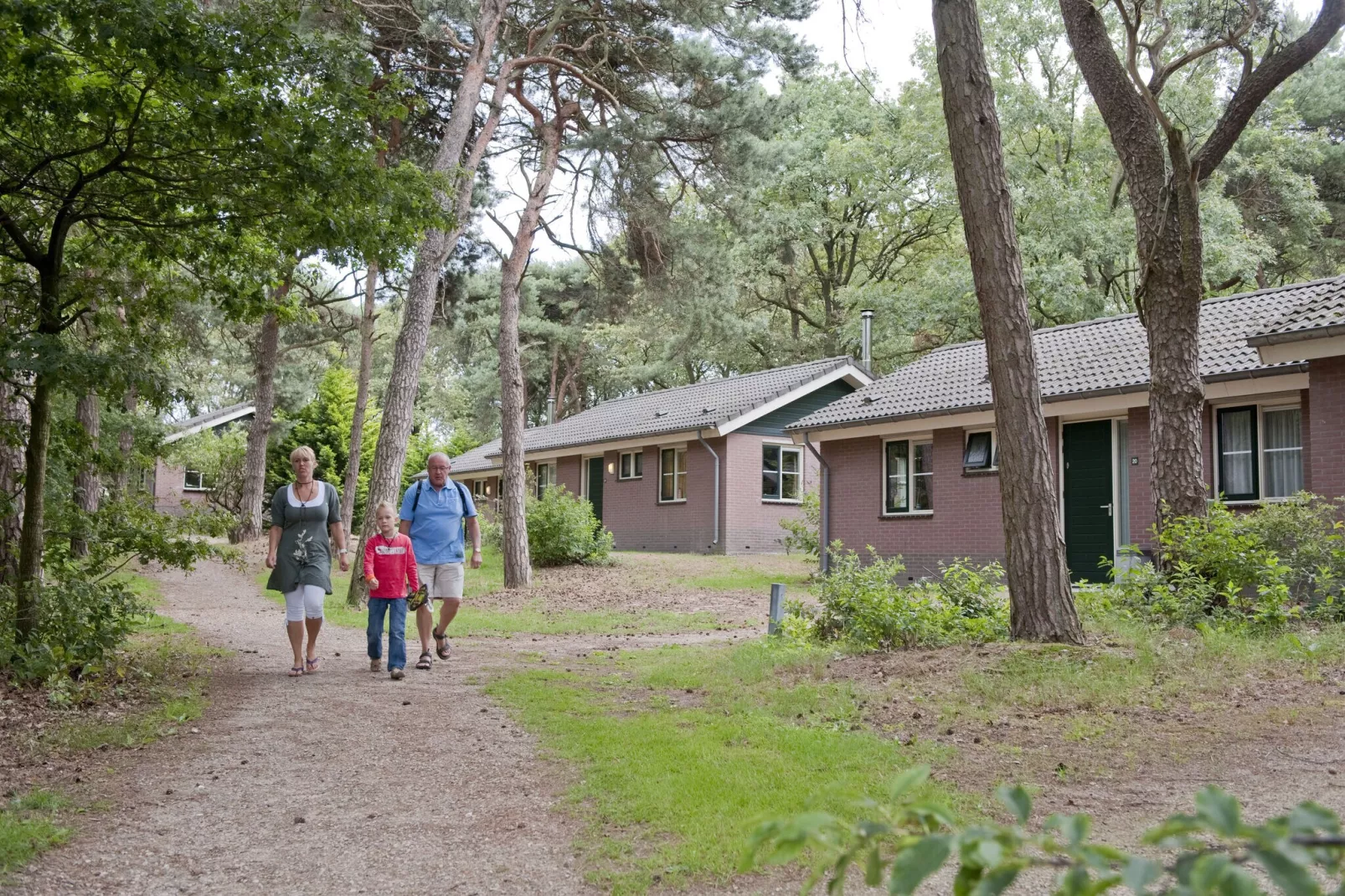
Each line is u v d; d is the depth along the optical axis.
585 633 13.32
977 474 18.06
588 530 23.28
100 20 6.05
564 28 18.64
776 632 10.60
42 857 4.24
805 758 5.56
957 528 18.34
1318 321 11.78
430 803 5.08
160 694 7.57
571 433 33.72
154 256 8.84
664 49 18.02
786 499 28.12
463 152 20.14
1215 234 26.22
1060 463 16.95
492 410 48.53
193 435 35.97
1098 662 7.54
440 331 28.20
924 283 32.34
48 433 8.08
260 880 4.05
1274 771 5.15
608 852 4.28
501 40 18.06
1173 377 11.19
